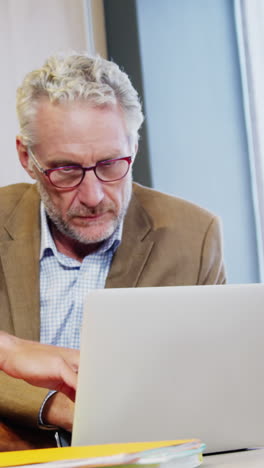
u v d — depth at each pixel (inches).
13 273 64.3
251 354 35.9
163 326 34.8
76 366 43.5
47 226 66.3
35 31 113.1
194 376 35.1
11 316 63.2
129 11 119.6
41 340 64.1
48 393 44.9
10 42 111.2
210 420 35.4
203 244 67.2
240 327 35.8
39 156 60.4
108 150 58.3
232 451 36.1
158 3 120.8
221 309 35.6
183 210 69.3
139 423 34.6
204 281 66.4
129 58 120.6
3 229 67.1
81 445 34.4
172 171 120.0
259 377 36.1
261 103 118.2
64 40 115.2
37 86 59.7
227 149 124.5
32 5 113.0
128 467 27.9
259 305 36.3
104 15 124.0
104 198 59.5
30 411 44.4
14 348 43.0
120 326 34.3
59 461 26.6
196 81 123.0
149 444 30.1
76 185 59.1
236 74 125.6
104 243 64.6
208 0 124.6
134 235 65.4
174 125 121.0
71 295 64.9
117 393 34.3
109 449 29.2
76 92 57.8
